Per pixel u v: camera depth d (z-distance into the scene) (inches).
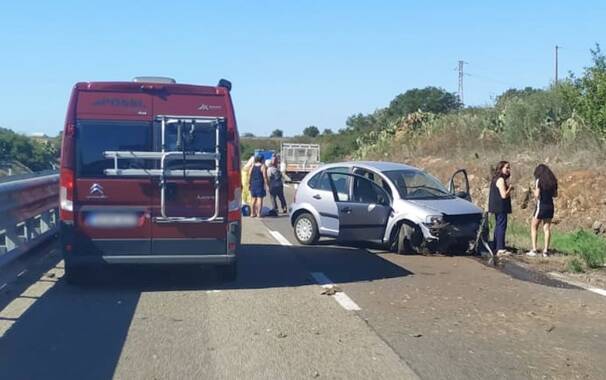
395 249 558.3
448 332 312.7
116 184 381.4
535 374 254.8
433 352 280.8
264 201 1154.0
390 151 1581.0
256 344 289.3
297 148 2057.1
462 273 465.1
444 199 564.1
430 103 2775.6
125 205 382.9
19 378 246.4
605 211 732.7
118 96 383.9
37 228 525.7
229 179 390.3
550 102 1092.5
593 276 459.2
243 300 373.1
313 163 2027.6
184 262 387.9
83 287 403.5
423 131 1568.7
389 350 282.8
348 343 292.5
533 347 290.2
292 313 344.8
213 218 388.5
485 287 417.4
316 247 583.5
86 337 299.0
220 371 253.6
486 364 265.7
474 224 547.2
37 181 486.9
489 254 552.1
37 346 285.6
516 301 379.2
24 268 455.5
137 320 328.5
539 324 329.1
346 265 492.7
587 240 597.0
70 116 380.5
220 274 419.2
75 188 379.9
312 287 410.9
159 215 384.8
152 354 274.4
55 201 561.9
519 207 810.8
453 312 352.2
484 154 1146.0
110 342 291.3
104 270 456.8
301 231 597.3
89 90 382.6
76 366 259.6
